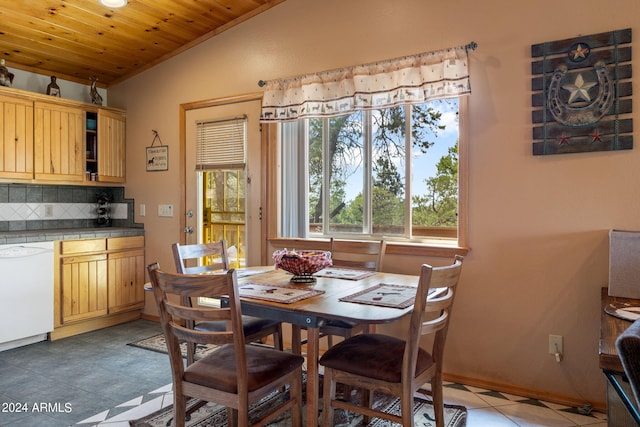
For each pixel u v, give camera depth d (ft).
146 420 7.68
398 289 7.29
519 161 8.71
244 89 12.27
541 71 8.46
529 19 8.58
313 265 7.60
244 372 5.61
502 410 8.06
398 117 10.41
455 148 9.77
